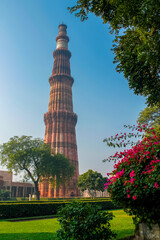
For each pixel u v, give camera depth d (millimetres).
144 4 6344
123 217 14805
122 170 6957
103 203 25734
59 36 98312
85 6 8297
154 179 5707
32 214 20047
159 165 5895
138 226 6902
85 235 5949
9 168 44438
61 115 78312
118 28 8406
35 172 45906
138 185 6148
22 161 45656
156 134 7426
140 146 7215
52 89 85938
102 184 57781
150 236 6297
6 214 18297
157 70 7711
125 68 7914
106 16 8312
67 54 95125
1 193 68438
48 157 48344
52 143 74625
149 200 6199
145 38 6703
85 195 81188
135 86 8328
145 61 6867
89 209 6480
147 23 6633
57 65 91875
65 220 6430
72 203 6914
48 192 68062
